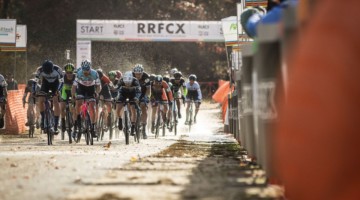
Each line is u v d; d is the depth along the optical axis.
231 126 41.84
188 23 83.38
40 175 18.22
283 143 12.59
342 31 11.52
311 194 11.86
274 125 14.70
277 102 14.43
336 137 11.45
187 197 14.07
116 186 15.94
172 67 109.06
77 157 24.72
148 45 106.50
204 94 105.31
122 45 105.44
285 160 12.52
